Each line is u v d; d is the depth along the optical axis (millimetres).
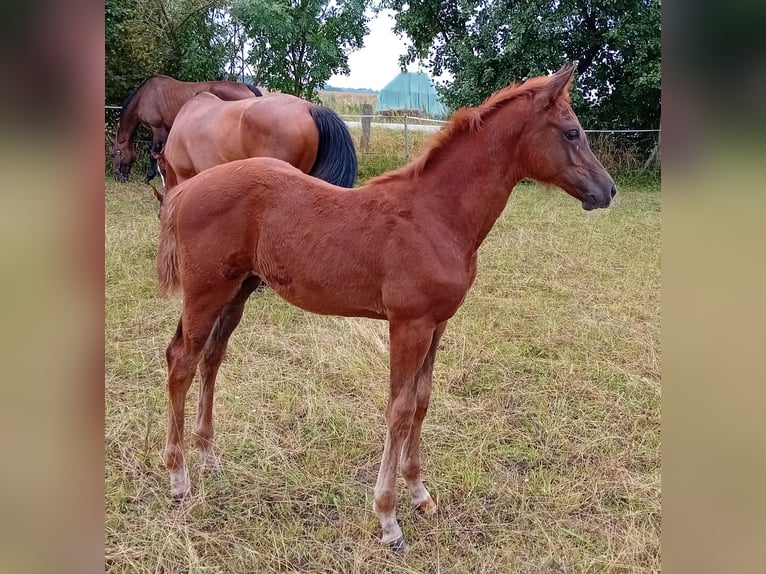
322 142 4727
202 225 2395
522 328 4480
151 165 9312
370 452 2986
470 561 2314
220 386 3475
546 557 2318
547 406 3439
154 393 3410
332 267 2297
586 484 2771
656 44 11312
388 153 12789
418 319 2244
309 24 13156
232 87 8180
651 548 2363
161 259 2594
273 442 3012
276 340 4148
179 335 2551
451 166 2281
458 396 3531
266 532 2416
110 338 4078
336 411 3295
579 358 4039
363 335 4148
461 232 2281
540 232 7426
